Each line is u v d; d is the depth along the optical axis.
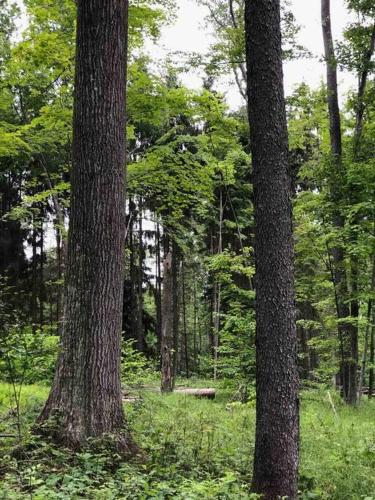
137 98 10.91
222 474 5.50
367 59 13.36
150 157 11.69
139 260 29.22
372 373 17.17
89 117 6.15
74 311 5.91
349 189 12.95
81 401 5.70
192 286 38.91
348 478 5.66
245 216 22.83
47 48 10.69
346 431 8.69
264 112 5.22
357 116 13.97
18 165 17.16
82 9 6.28
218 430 7.60
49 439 5.50
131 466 5.25
